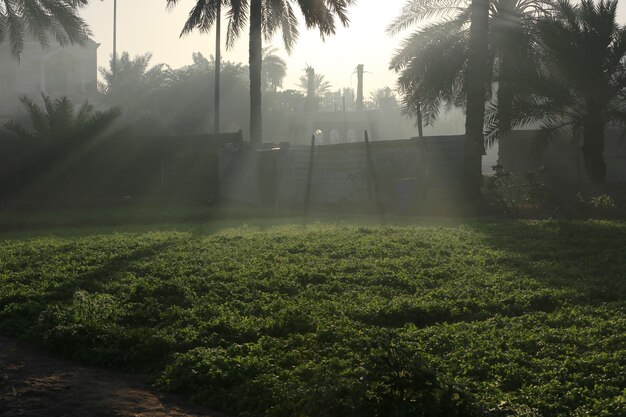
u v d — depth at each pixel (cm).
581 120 2820
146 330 906
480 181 2689
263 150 3005
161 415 686
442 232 1909
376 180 2738
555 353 791
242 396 709
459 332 879
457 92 3156
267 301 1080
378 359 654
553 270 1319
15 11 3375
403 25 3119
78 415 682
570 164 3186
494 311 1028
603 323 914
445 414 621
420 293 1130
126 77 5712
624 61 2722
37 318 992
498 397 666
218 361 780
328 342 859
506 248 1598
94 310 998
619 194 2870
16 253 1582
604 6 2652
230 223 2303
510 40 2816
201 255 1505
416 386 636
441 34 2905
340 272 1300
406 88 2959
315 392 663
